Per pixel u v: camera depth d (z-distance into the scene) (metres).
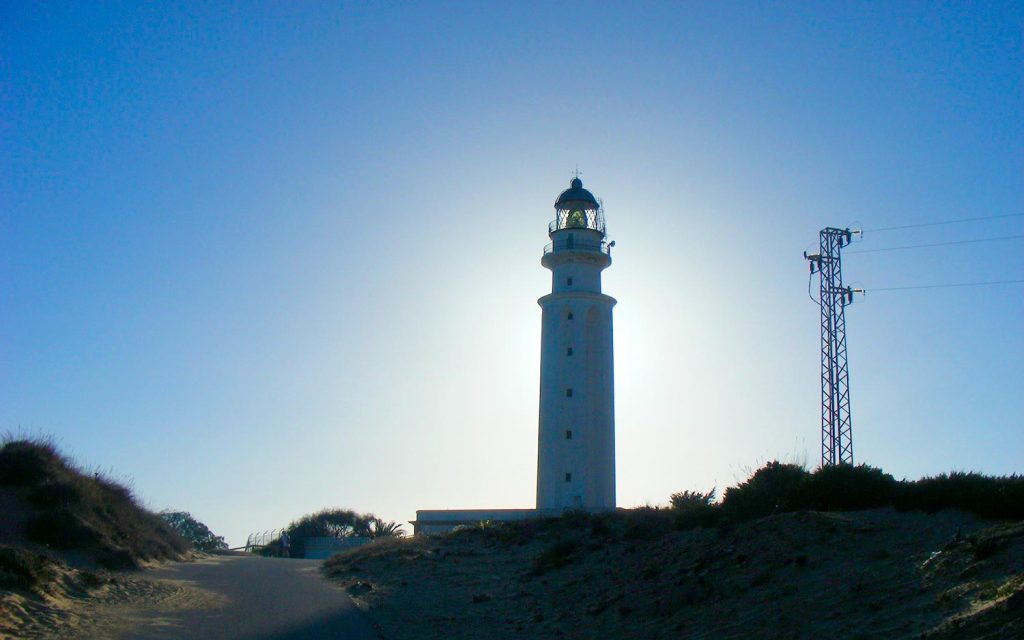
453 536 44.78
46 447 37.38
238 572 36.00
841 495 24.75
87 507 35.00
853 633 14.73
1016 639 11.81
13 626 18.56
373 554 39.78
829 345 57.91
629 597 22.52
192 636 19.55
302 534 90.88
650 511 39.06
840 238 59.75
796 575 19.11
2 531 30.78
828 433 56.69
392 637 21.42
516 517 64.56
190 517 86.94
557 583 27.88
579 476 66.38
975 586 14.65
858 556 19.14
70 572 24.66
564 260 71.31
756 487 27.64
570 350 69.00
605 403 68.75
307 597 27.45
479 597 27.12
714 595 19.77
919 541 19.08
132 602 23.72
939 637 13.05
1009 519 19.27
